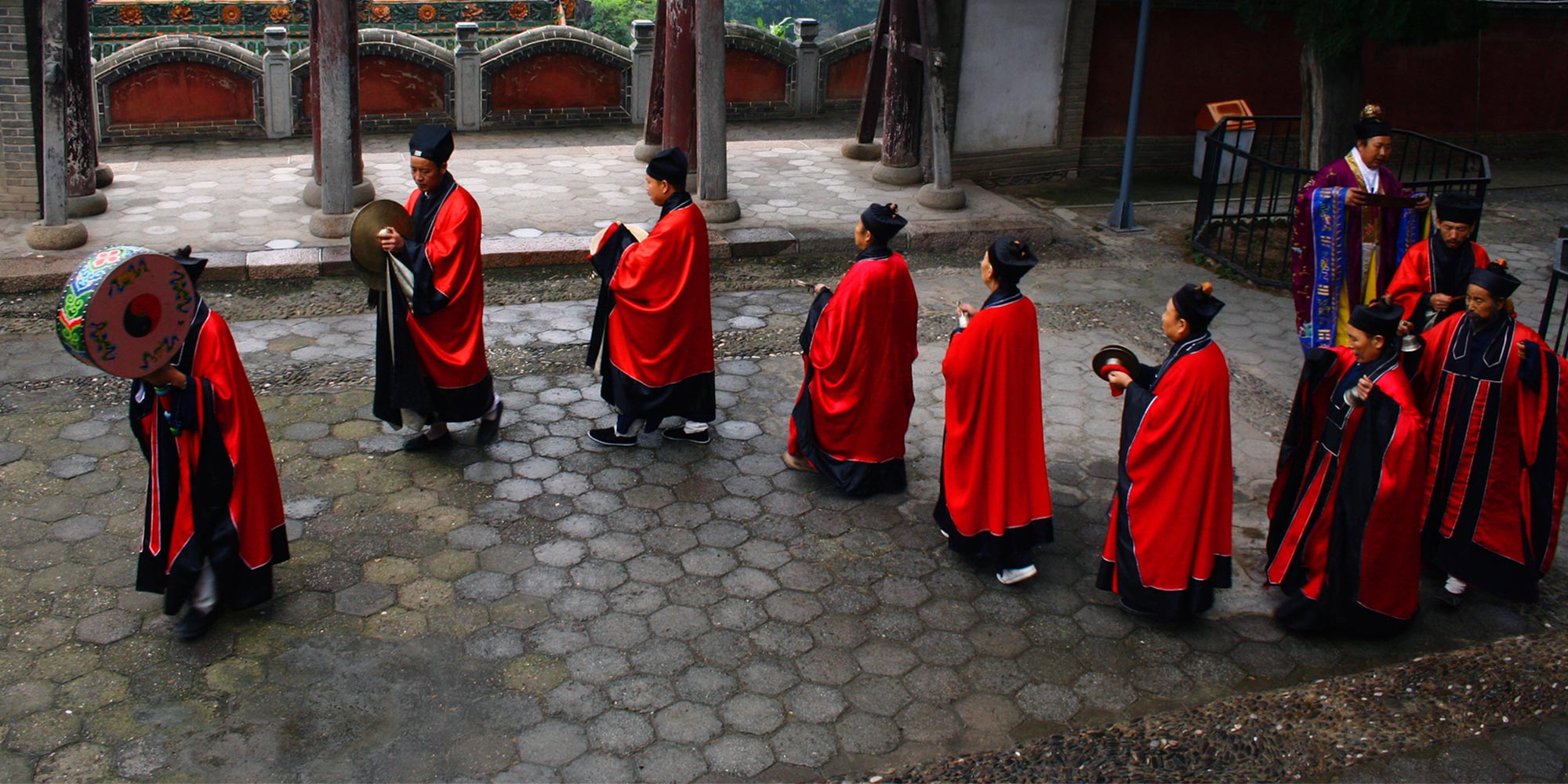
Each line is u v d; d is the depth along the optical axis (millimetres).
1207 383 5047
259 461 5012
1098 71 13688
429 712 4738
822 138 16750
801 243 10484
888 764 4586
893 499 6527
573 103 17125
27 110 9852
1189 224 12078
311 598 5410
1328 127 11141
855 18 40250
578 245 9977
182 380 4699
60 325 4328
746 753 4598
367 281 6191
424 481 6449
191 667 4922
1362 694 5098
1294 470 5562
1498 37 15281
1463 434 5539
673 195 6480
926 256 10703
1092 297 9797
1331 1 10367
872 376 6172
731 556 5898
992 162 13328
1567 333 9375
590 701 4844
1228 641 5430
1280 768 4656
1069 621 5535
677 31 11328
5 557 5562
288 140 15984
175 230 9992
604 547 5918
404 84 16297
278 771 4398
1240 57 14156
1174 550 5246
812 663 5141
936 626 5441
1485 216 12930
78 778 4312
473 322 6418
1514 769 4695
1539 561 5598
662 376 6602
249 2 22828
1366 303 7996
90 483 6246
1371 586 5242
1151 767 4629
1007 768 4590
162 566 4930
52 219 9266
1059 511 6457
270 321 8516
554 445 6934
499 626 5277
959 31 12516
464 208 6254
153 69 15266
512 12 24891
